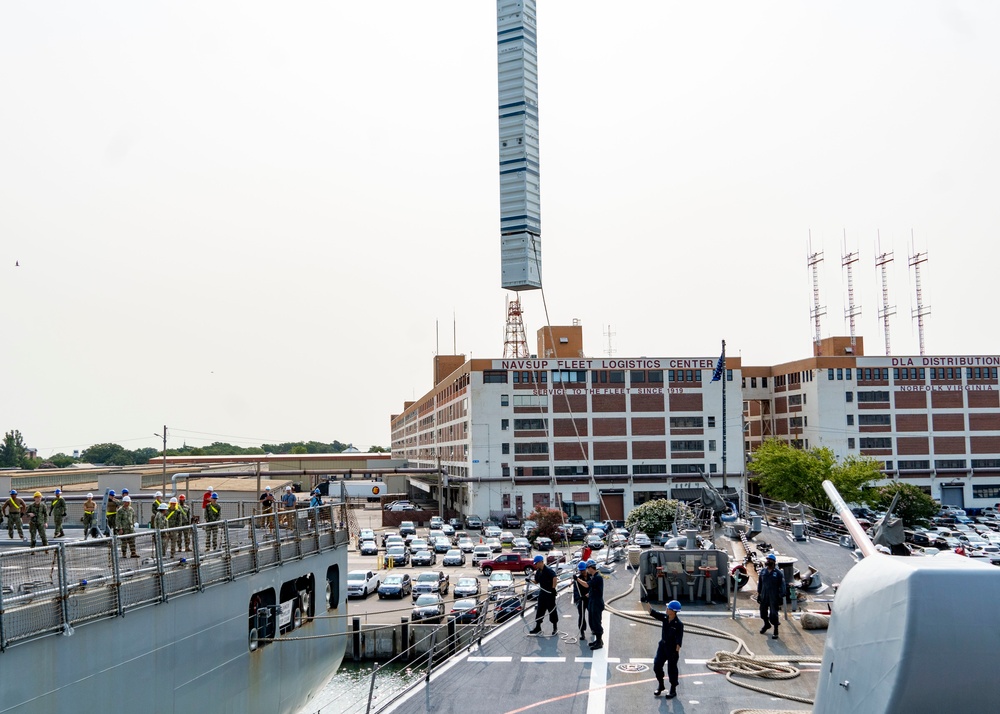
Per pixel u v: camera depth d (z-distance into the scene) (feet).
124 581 49.29
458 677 57.77
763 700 51.75
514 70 595.88
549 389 344.90
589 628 72.33
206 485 166.71
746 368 428.15
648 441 347.56
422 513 359.46
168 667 53.78
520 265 581.94
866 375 378.73
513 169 589.32
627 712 49.83
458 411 381.40
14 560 41.06
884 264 415.03
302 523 80.07
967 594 19.26
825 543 116.26
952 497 375.66
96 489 138.41
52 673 42.96
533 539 285.64
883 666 20.08
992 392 380.99
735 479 347.77
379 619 157.99
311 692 81.35
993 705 18.76
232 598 62.95
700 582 81.61
